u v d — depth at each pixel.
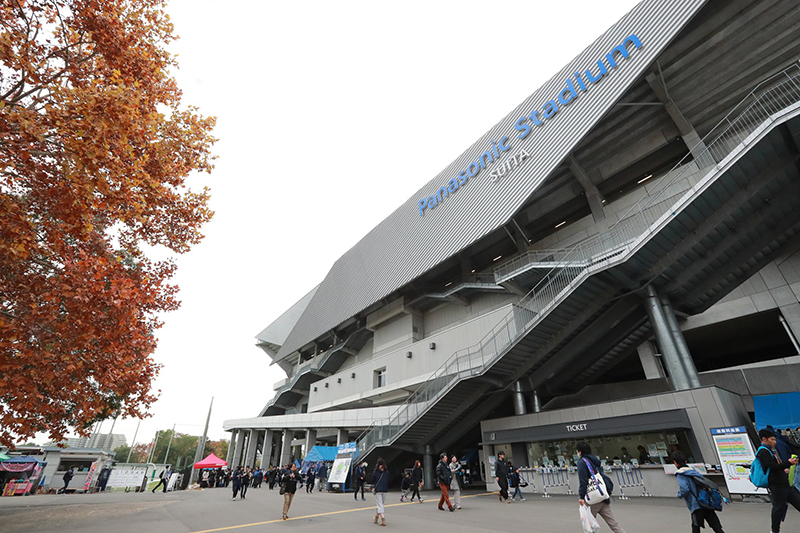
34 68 6.34
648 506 9.65
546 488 14.66
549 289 16.88
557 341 15.84
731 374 17.30
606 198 25.67
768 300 17.81
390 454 20.19
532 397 17.34
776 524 4.85
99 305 6.79
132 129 6.63
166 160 8.59
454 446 21.77
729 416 11.73
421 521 8.64
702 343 23.05
